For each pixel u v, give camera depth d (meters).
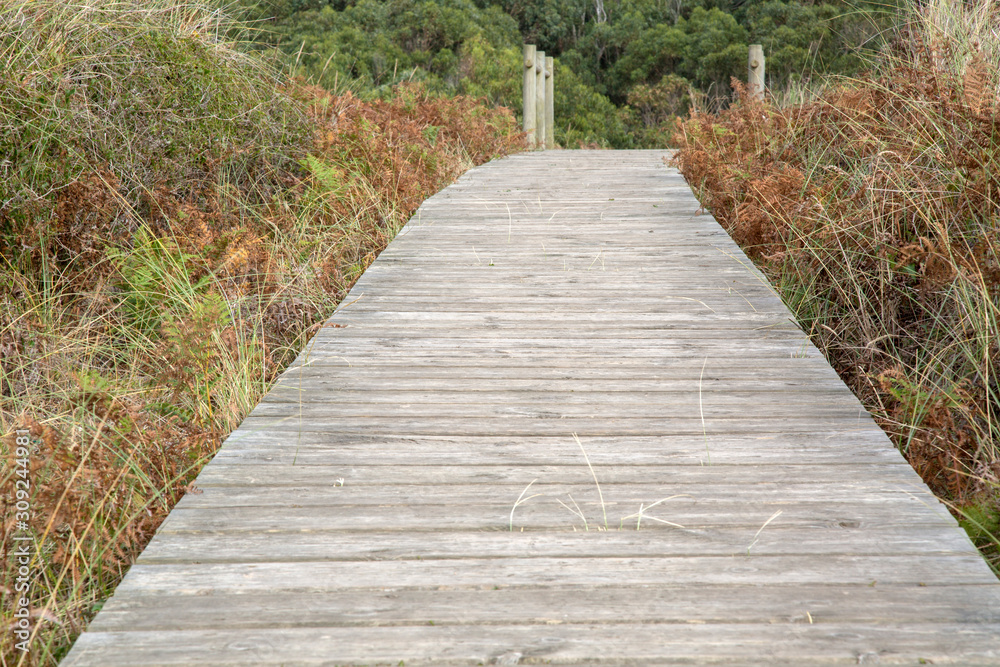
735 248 5.42
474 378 3.39
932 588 1.99
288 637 1.83
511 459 2.70
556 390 3.26
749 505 2.39
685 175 8.23
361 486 2.53
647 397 3.18
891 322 4.12
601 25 34.25
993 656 1.75
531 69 14.34
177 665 1.74
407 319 4.16
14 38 4.84
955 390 3.17
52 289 4.57
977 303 3.50
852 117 5.74
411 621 1.89
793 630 1.84
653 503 2.41
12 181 4.50
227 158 5.89
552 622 1.88
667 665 1.74
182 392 3.44
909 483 2.51
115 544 2.38
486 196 7.45
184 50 5.61
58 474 2.59
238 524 2.31
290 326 4.54
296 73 7.44
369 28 27.02
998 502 2.62
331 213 6.19
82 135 4.84
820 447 2.75
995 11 5.12
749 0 29.72
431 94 11.26
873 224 4.30
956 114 4.21
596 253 5.38
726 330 3.94
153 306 4.49
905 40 5.60
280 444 2.81
